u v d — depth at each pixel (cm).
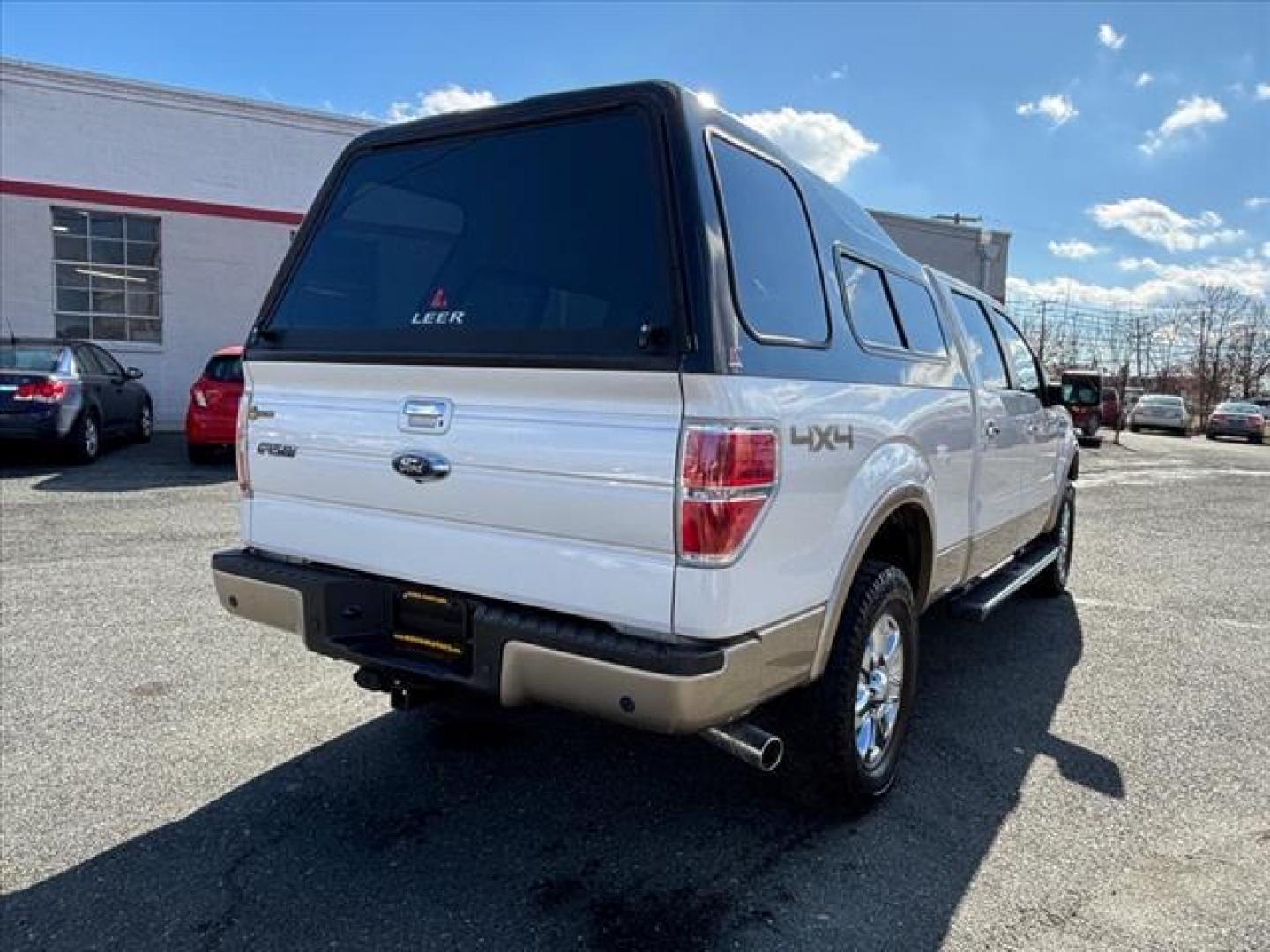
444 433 270
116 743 358
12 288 1445
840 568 284
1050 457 568
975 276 2469
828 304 298
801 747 298
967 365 416
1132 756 374
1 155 1420
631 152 258
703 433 229
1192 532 951
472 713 390
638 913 258
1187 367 4706
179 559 649
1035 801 332
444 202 290
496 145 284
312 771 339
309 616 300
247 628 501
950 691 446
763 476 240
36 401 1028
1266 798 340
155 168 1516
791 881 276
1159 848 302
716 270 240
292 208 1617
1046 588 628
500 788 330
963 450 396
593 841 296
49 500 866
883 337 340
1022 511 517
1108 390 2486
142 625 501
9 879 268
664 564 235
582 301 253
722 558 231
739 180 266
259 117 1580
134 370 1271
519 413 257
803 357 270
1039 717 416
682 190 245
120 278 1526
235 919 251
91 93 1466
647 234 247
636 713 235
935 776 351
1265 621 591
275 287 323
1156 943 251
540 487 252
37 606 532
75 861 278
